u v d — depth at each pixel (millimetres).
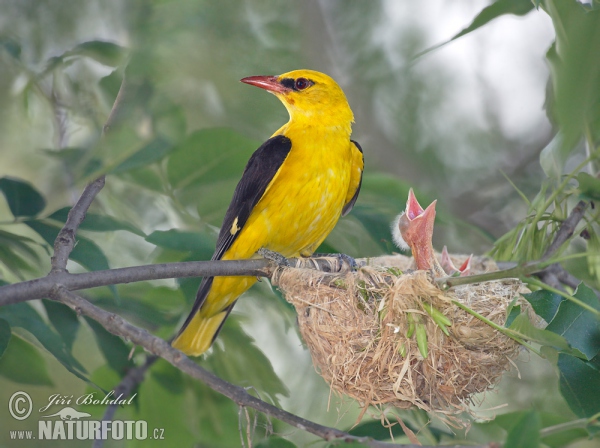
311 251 11141
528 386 11609
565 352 7062
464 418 8727
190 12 11516
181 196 10492
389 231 11000
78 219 7797
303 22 14234
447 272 10805
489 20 8281
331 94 10742
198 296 9469
